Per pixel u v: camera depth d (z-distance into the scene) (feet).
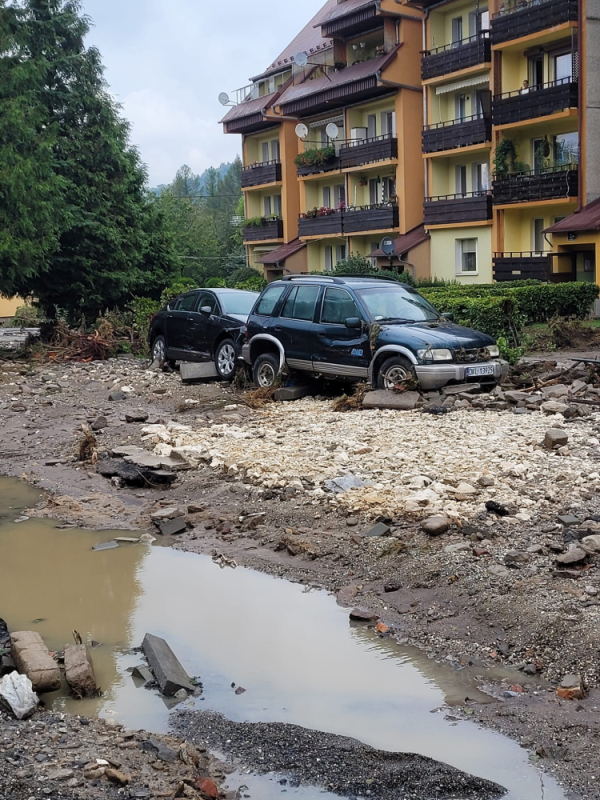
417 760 14.28
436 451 33.60
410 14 126.41
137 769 14.11
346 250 147.54
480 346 45.11
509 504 26.71
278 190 164.86
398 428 38.06
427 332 44.96
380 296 48.21
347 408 43.65
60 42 115.65
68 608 21.95
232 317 57.98
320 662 18.44
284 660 18.60
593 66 100.68
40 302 115.75
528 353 67.15
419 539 24.49
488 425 37.73
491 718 15.79
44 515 30.48
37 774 13.75
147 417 45.09
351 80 131.23
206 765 14.49
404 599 21.36
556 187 101.96
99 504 31.45
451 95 122.11
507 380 47.14
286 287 51.03
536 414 39.99
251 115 159.94
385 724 15.76
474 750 14.74
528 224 111.75
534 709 16.02
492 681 17.29
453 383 44.39
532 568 21.80
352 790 13.61
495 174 110.73
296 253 153.58
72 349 75.15
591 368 48.16
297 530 26.63
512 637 18.81
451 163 123.34
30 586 23.57
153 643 18.92
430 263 124.98
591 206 100.37
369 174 139.64
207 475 33.14
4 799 13.01
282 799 13.46
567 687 16.52
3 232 79.10
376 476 30.86
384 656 18.65
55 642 19.86
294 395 48.57
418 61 128.26
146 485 33.22
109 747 14.82
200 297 62.08
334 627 20.27
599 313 91.20
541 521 25.23
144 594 22.79
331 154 141.28
